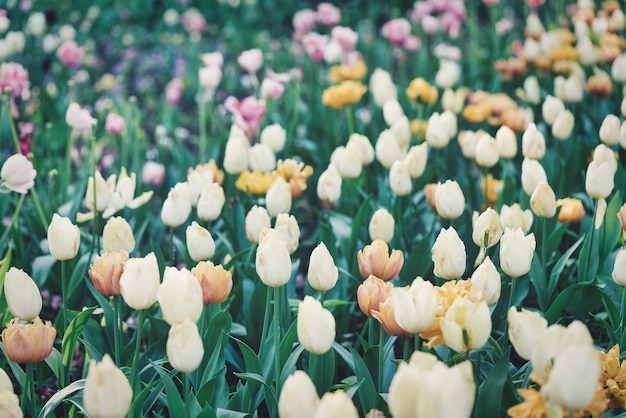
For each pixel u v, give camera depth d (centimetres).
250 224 149
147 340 169
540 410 102
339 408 93
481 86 304
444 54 337
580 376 95
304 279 198
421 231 191
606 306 148
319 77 325
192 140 297
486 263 122
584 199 203
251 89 371
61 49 289
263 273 123
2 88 203
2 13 302
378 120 261
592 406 104
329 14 330
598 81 237
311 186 228
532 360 103
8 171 150
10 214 219
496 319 160
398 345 170
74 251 136
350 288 172
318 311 112
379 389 126
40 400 151
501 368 114
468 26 439
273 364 135
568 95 228
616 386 119
